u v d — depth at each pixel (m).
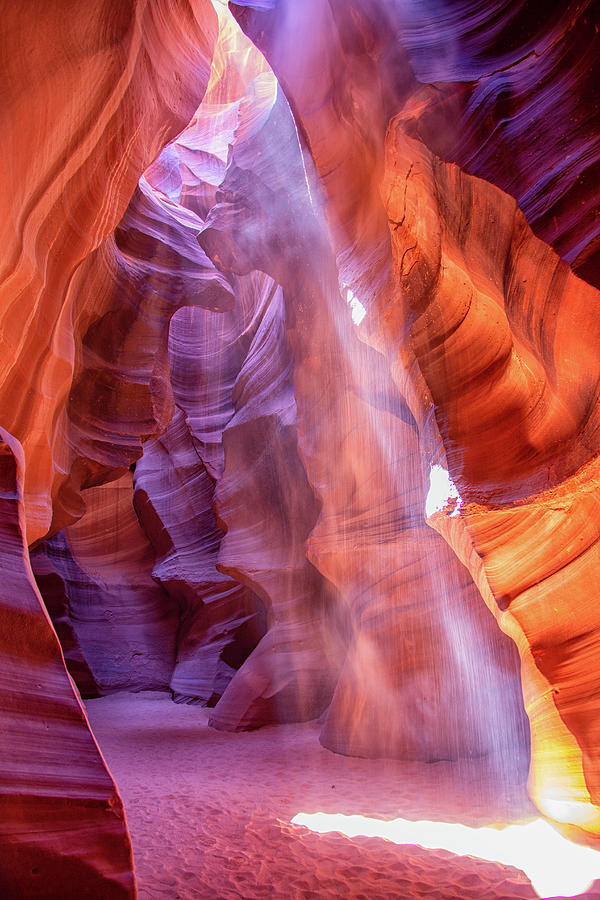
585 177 3.96
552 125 4.17
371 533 9.41
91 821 3.10
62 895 2.88
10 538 3.68
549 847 5.36
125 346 11.15
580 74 4.07
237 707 12.00
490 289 4.80
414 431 8.91
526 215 4.17
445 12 4.95
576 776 5.40
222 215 10.83
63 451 9.82
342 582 9.97
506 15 4.59
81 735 3.34
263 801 7.00
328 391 10.43
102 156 5.66
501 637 8.41
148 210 11.60
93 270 9.59
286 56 5.54
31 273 5.25
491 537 5.45
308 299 10.72
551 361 4.49
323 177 6.18
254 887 4.65
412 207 5.28
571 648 5.57
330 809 6.66
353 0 4.89
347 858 5.23
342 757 9.22
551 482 4.68
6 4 3.63
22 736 3.14
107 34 4.54
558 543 5.33
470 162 4.49
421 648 9.00
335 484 10.16
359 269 6.71
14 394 5.96
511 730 8.25
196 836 5.80
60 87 4.43
